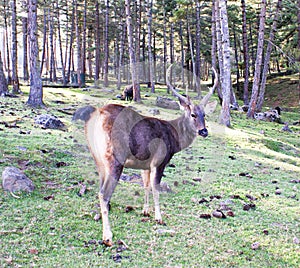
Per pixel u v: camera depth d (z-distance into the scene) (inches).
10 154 218.7
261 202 203.5
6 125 299.3
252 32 1391.5
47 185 187.9
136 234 152.7
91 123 137.1
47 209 163.6
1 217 151.6
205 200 193.2
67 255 132.0
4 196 169.6
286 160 330.6
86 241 143.1
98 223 158.1
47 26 1371.8
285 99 1095.0
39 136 273.1
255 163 290.8
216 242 152.8
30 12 445.4
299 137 486.6
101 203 142.0
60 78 1251.8
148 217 168.2
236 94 1202.0
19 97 539.2
